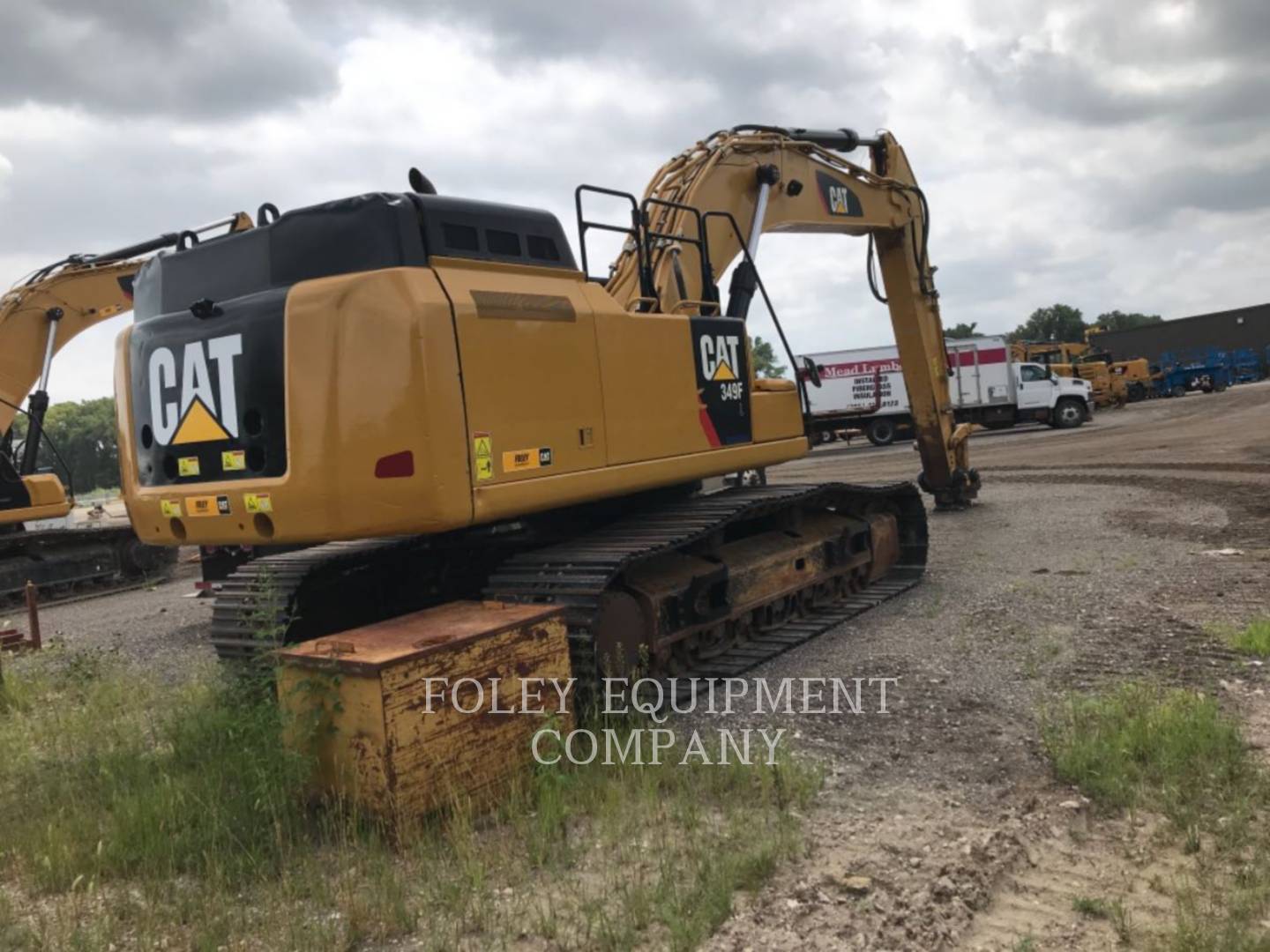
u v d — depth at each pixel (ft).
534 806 15.29
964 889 12.21
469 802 14.56
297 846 13.99
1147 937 11.05
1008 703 18.78
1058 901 12.01
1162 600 25.57
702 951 11.15
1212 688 18.56
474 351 17.33
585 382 19.58
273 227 17.75
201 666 25.52
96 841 14.67
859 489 29.27
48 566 47.14
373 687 13.97
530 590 18.75
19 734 20.40
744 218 30.35
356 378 16.51
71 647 31.68
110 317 49.73
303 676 14.73
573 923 11.93
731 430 24.02
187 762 17.46
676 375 22.17
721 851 13.32
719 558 23.70
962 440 45.83
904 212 39.81
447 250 17.57
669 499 25.03
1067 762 15.33
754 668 22.33
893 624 25.55
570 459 19.08
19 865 14.38
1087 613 24.91
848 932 11.43
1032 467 65.46
